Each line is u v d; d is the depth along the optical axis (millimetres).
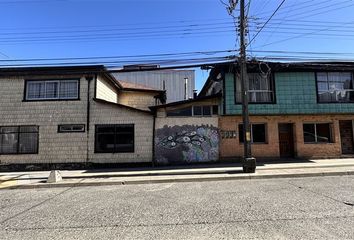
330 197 8062
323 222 5785
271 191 9234
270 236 5070
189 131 17391
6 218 6824
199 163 17219
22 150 17219
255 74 17562
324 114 17688
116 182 12086
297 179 11758
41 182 12500
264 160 17391
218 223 5941
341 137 18547
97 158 17094
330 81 17812
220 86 18797
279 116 17797
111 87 21078
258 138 17984
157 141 17281
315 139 18141
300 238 4926
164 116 17500
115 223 6168
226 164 16609
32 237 5379
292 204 7355
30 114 17406
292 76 17484
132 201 8406
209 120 17516
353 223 5668
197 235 5250
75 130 17328
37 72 17422
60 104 17484
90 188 11195
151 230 5617
